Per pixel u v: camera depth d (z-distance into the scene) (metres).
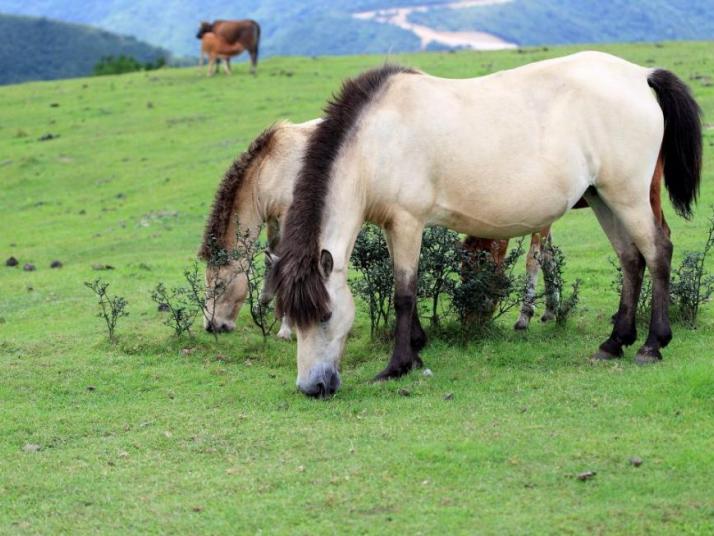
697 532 5.44
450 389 8.16
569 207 8.62
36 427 7.90
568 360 8.86
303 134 10.52
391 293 9.89
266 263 9.00
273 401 8.19
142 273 15.55
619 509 5.72
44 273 16.48
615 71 8.69
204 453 7.08
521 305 10.59
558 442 6.71
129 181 24.78
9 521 6.09
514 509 5.80
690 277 10.02
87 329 11.42
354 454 6.77
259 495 6.21
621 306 8.88
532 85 8.52
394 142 8.19
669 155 8.95
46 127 31.64
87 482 6.64
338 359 8.04
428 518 5.74
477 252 9.55
